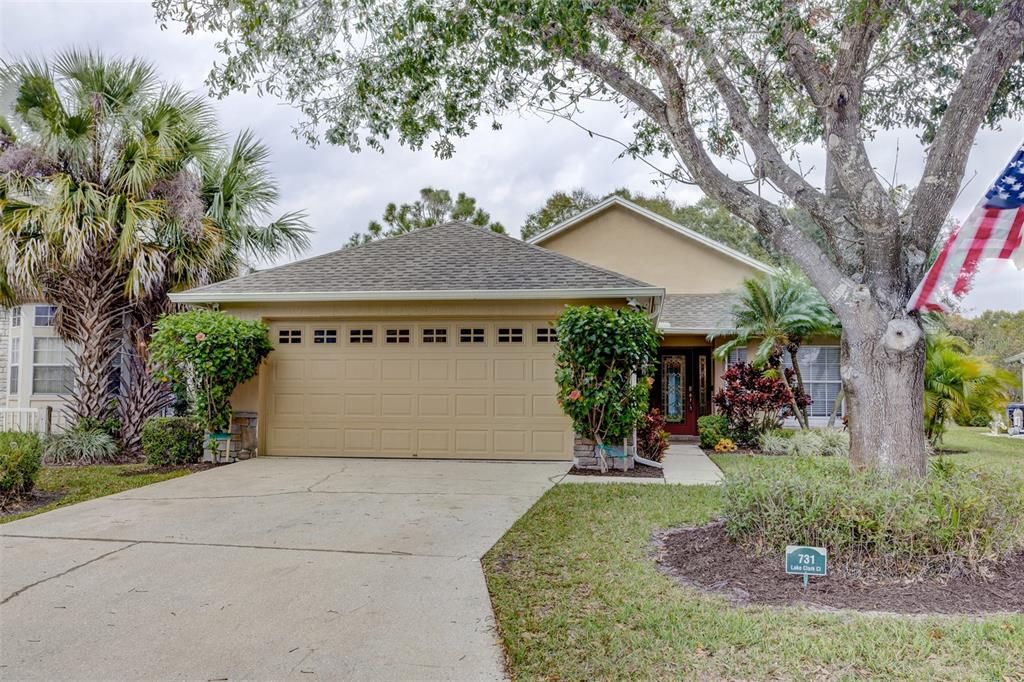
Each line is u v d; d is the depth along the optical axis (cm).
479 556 511
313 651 348
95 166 1032
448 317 1016
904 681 305
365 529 593
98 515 647
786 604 404
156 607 408
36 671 326
